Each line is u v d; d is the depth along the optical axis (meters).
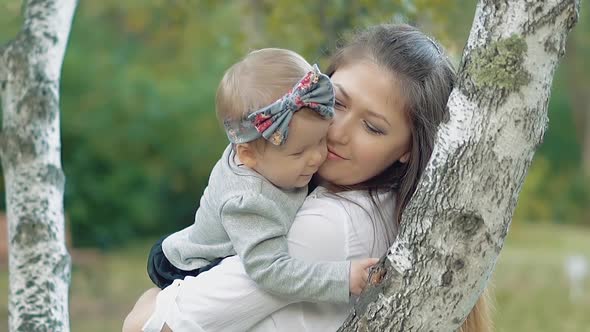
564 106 21.62
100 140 15.18
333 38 6.07
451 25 5.65
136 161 15.61
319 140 2.32
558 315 9.27
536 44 1.93
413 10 5.49
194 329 2.30
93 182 15.22
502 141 1.96
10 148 3.13
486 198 1.99
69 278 3.19
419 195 2.09
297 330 2.32
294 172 2.31
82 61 15.20
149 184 15.70
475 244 2.02
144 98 15.47
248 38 6.83
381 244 2.39
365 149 2.38
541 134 2.00
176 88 15.72
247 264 2.22
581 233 17.16
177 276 2.51
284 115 2.24
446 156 2.03
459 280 2.04
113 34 15.50
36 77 3.13
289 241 2.30
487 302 2.63
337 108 2.40
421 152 2.41
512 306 9.72
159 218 16.00
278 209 2.28
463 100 2.01
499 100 1.96
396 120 2.38
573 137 21.67
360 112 2.38
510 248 14.45
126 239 15.48
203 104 15.74
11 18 4.20
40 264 3.09
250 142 2.31
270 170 2.31
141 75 15.41
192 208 16.16
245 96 2.30
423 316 2.07
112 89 15.30
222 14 8.45
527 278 11.32
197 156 15.84
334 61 2.52
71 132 14.98
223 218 2.30
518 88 1.94
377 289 2.13
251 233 2.24
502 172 1.98
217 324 2.30
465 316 2.10
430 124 2.40
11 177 3.13
